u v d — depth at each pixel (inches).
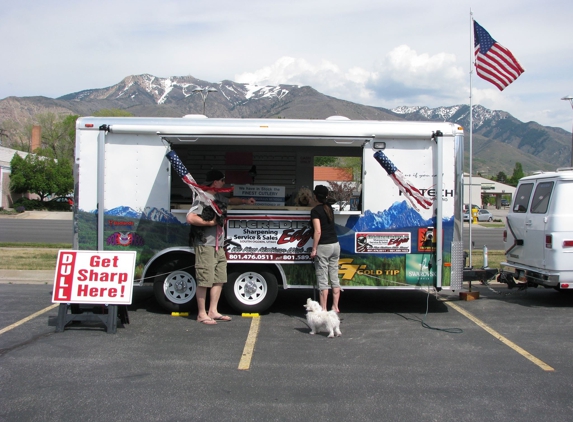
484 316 292.8
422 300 336.5
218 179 263.9
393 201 285.9
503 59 406.0
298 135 276.7
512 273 337.4
